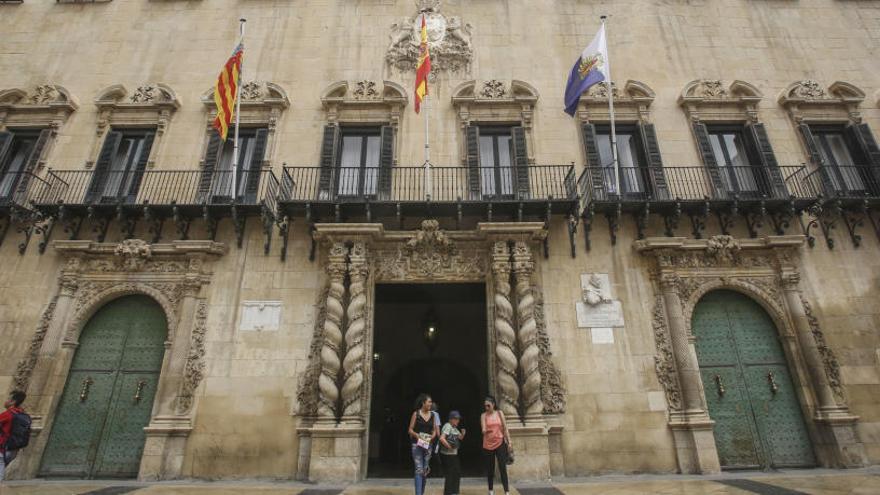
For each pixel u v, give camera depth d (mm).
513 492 9188
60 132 14633
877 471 10664
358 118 14797
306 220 13453
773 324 12812
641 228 13258
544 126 14758
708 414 11773
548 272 12922
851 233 13367
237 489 9758
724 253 12906
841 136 14969
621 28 16281
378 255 12938
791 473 10789
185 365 11914
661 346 12250
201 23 16406
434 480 11148
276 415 11656
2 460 7387
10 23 16344
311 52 15867
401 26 16156
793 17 16594
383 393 17641
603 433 11547
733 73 15641
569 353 12203
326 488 9922
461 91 15000
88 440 11672
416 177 13977
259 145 14406
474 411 18016
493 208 12781
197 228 13375
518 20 16312
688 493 8555
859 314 12609
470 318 18281
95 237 13242
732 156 14750
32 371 11922
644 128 14578
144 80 15484
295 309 12578
